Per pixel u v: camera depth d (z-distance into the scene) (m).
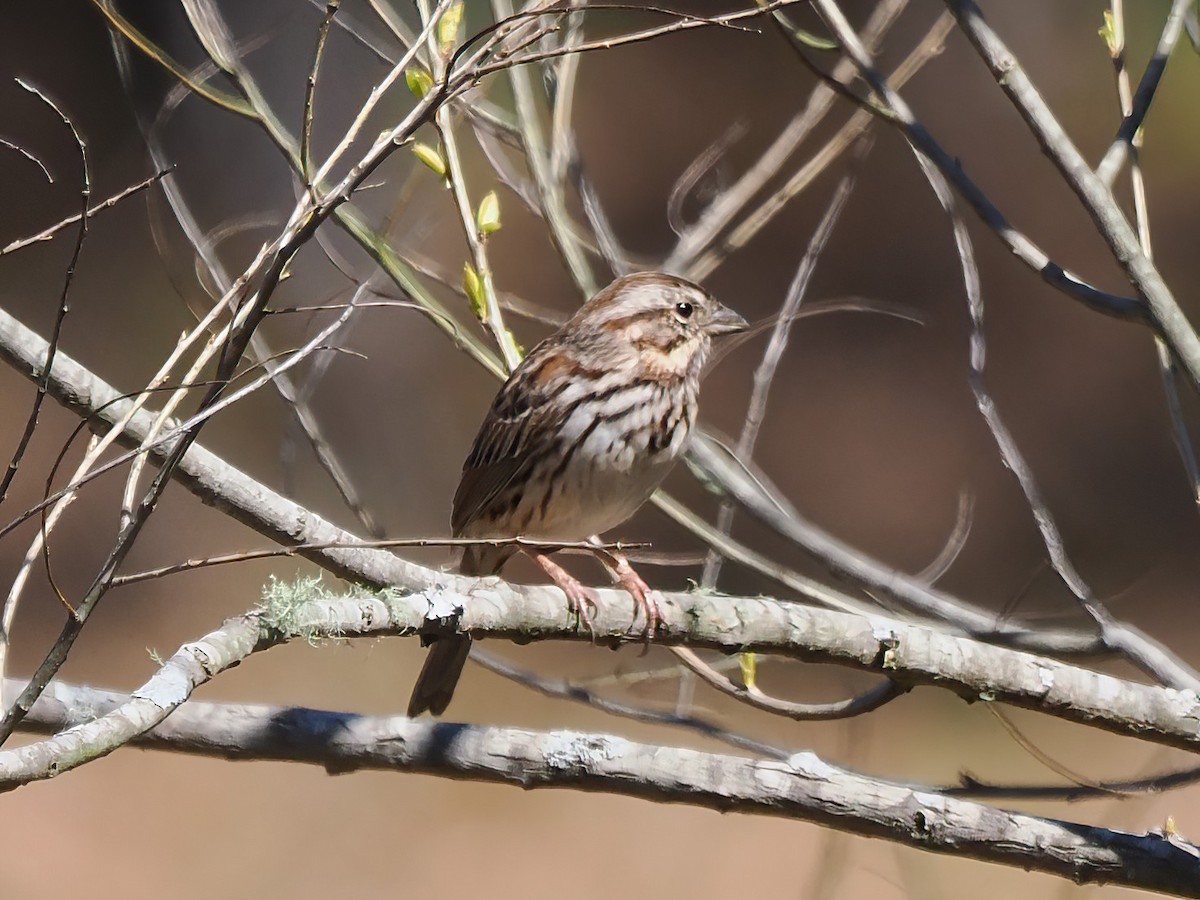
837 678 16.84
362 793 15.49
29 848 14.21
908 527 20.06
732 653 5.23
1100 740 15.77
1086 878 4.88
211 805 15.13
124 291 19.88
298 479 18.00
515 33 6.17
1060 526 19.66
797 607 5.23
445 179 6.13
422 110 4.04
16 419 19.83
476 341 6.27
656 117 19.88
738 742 5.96
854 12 15.23
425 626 4.77
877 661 5.16
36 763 3.50
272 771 15.78
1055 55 19.69
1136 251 5.04
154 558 18.67
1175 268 20.09
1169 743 5.17
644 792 5.00
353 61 10.82
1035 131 5.14
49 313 19.59
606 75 19.92
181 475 5.20
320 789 15.52
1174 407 5.71
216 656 3.99
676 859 14.38
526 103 6.33
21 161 17.19
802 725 15.34
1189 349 4.95
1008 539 19.83
